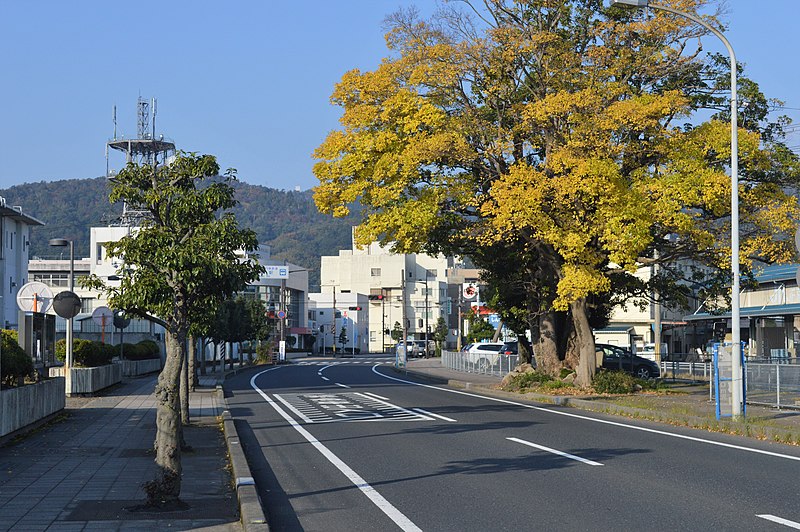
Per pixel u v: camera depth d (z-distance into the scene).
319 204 27.95
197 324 13.83
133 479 11.18
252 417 21.02
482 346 54.06
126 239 11.70
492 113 27.64
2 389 15.38
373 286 121.12
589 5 27.53
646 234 23.88
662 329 61.16
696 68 25.92
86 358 29.02
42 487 10.52
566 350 31.39
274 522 8.68
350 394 29.77
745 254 24.69
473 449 14.20
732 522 8.33
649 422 19.22
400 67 26.81
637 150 24.98
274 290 107.88
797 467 12.05
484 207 24.92
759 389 22.48
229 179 13.78
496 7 27.06
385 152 27.09
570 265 25.09
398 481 11.03
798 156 25.73
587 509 9.02
